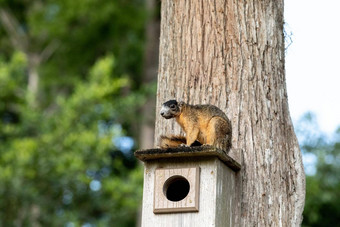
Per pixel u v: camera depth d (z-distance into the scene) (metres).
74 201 18.67
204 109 8.72
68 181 18.33
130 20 25.31
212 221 7.93
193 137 8.62
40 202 18.06
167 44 9.49
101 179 19.64
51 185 18.34
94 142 18.89
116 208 18.98
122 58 25.73
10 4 27.69
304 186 8.78
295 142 8.96
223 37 9.20
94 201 18.73
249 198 8.49
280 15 9.59
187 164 8.21
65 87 26.41
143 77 24.83
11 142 19.23
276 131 8.85
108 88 20.28
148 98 22.88
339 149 18.20
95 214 19.55
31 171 18.25
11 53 26.91
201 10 9.38
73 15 25.23
